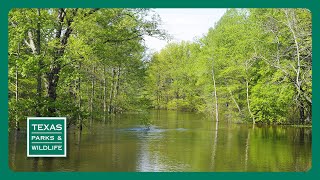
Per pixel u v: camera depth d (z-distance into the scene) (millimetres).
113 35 20688
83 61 19328
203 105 45875
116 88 38344
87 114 19625
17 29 16203
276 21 26438
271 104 34750
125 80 39156
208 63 41219
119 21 21156
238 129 31750
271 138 26281
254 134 28438
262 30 30938
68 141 22812
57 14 19000
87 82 28719
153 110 61062
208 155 19766
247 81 37875
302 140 25406
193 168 16703
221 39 43000
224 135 27672
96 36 19875
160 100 65812
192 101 58250
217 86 42312
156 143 23125
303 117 35750
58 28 18219
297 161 18453
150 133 27484
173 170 16266
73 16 18734
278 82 30031
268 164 17797
